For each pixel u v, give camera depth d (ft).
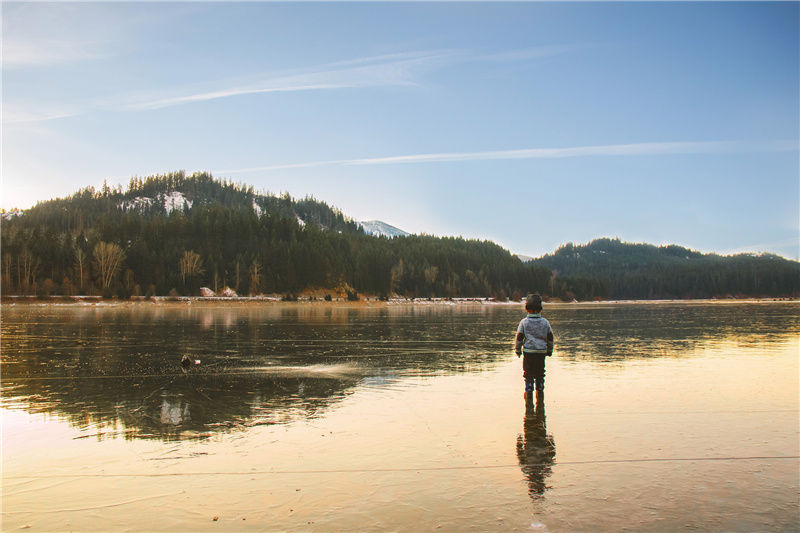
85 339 66.23
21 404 25.67
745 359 43.60
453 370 37.91
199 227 486.38
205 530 11.78
